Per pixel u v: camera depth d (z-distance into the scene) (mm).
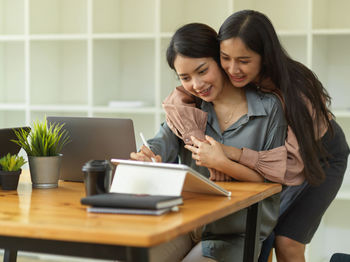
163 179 1655
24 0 4500
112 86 4273
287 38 4008
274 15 4020
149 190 1657
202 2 4141
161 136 2316
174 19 4055
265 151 2137
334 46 3928
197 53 2051
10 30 4570
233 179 2191
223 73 2199
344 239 3975
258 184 2088
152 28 4277
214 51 2102
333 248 3996
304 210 2527
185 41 2053
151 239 1226
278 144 2189
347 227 3965
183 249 2314
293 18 3982
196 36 2061
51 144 2061
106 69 4172
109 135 2170
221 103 2260
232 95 2250
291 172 2170
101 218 1427
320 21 3771
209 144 2164
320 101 2242
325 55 3920
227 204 1646
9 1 4551
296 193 2549
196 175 1669
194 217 1435
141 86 4340
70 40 4414
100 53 4074
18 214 1492
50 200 1755
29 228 1327
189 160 2322
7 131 2104
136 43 4328
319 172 2188
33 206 1633
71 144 2219
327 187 2561
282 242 2514
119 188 1700
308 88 2213
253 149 2201
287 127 2209
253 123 2211
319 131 2238
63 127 2229
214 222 2176
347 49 3900
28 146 2039
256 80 2232
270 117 2195
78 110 4012
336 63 3932
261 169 2117
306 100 2203
